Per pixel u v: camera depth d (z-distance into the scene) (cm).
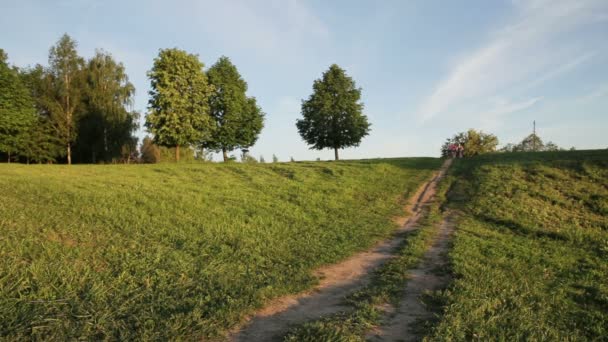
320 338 645
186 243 1245
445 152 6228
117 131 5103
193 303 820
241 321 746
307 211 1839
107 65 5138
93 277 926
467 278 961
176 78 3650
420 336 674
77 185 2011
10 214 1348
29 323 693
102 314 744
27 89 4378
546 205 1845
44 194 1709
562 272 1061
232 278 985
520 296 859
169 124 3588
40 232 1215
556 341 670
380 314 771
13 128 4038
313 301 867
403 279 985
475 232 1473
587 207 1819
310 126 4369
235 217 1627
